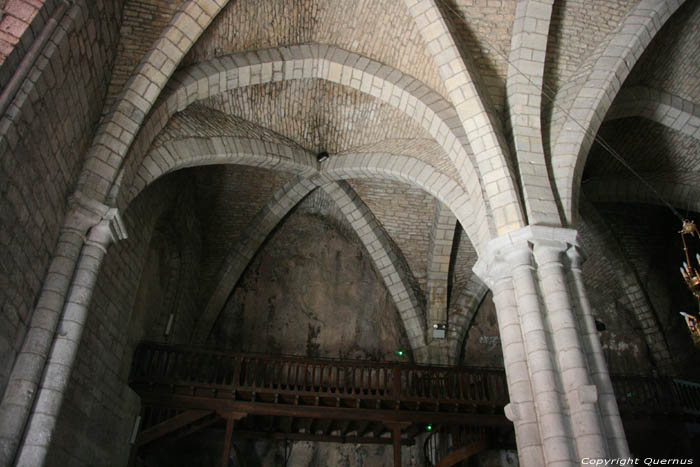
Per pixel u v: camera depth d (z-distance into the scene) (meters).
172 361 15.80
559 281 10.07
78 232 9.30
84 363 10.94
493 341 18.95
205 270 18.67
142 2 11.11
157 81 10.91
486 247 11.22
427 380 17.41
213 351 14.66
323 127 16.08
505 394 16.77
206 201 18.33
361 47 13.77
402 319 18.77
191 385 14.03
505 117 12.40
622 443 8.85
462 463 16.91
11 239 7.68
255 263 19.45
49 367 8.34
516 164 11.69
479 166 11.62
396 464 14.34
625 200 17.30
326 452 17.22
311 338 18.58
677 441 15.71
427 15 11.99
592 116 12.09
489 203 11.56
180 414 13.96
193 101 12.55
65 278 8.92
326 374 17.88
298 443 17.25
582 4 12.52
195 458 16.33
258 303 18.89
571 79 12.80
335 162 16.55
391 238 19.00
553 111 12.52
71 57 8.77
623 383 16.22
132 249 13.11
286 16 13.01
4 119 7.26
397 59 13.54
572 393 9.06
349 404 14.89
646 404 15.69
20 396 7.88
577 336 9.55
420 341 18.45
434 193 14.49
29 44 7.79
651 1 12.53
